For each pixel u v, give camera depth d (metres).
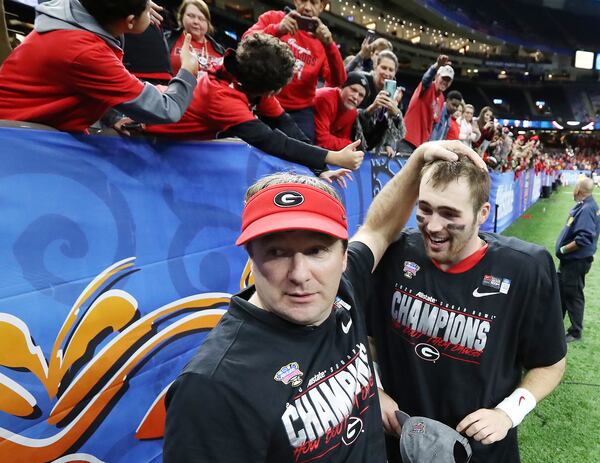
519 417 1.20
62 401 1.20
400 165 4.08
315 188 0.80
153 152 1.51
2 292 1.07
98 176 1.32
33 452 1.13
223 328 0.80
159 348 1.52
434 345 1.29
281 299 0.76
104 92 1.27
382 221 1.35
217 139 1.92
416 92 4.76
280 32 2.80
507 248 1.26
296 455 0.77
